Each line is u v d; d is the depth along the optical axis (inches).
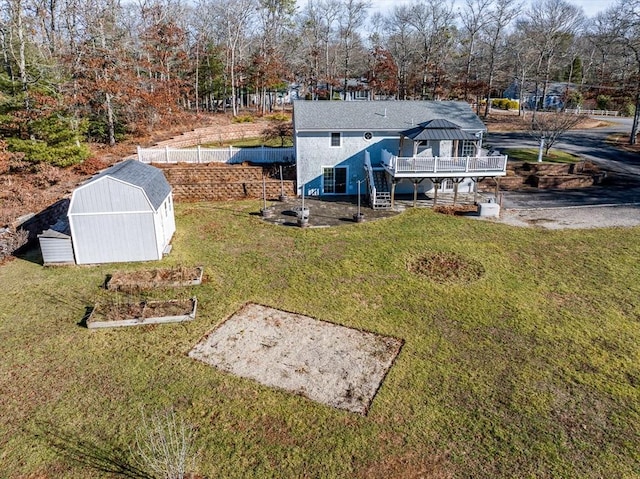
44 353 408.5
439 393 363.9
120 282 543.5
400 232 743.1
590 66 2603.3
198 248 671.1
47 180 855.7
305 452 304.3
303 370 393.4
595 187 1042.1
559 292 538.0
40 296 514.6
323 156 964.6
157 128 1346.0
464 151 959.6
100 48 1110.4
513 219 811.4
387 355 416.5
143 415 319.3
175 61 1649.9
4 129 930.7
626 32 1802.4
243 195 960.9
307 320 477.4
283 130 1289.4
